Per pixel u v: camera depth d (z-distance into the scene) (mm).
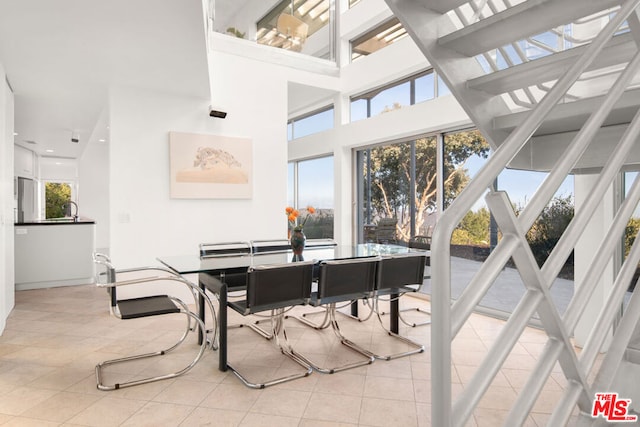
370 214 6215
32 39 3234
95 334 3822
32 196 9547
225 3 5293
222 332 3010
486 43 1848
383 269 3432
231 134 5246
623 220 1231
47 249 5922
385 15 5777
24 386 2738
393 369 3057
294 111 7676
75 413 2391
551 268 999
